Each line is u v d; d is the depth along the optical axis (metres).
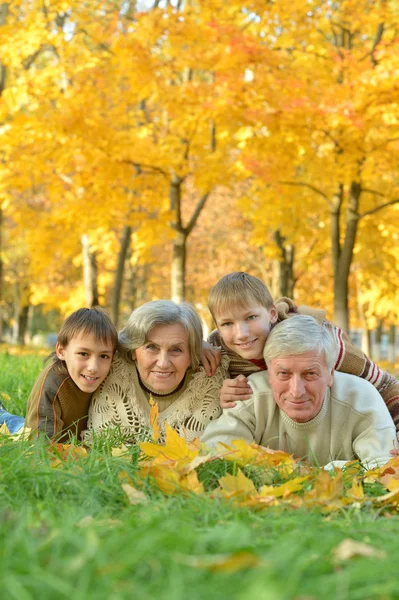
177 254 13.48
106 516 2.11
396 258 16.77
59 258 22.14
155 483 2.63
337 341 3.79
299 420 3.41
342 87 10.36
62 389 3.70
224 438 3.50
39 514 2.00
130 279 28.00
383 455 3.35
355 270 21.97
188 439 3.69
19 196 20.92
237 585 1.39
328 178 11.98
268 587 1.30
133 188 12.31
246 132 11.84
